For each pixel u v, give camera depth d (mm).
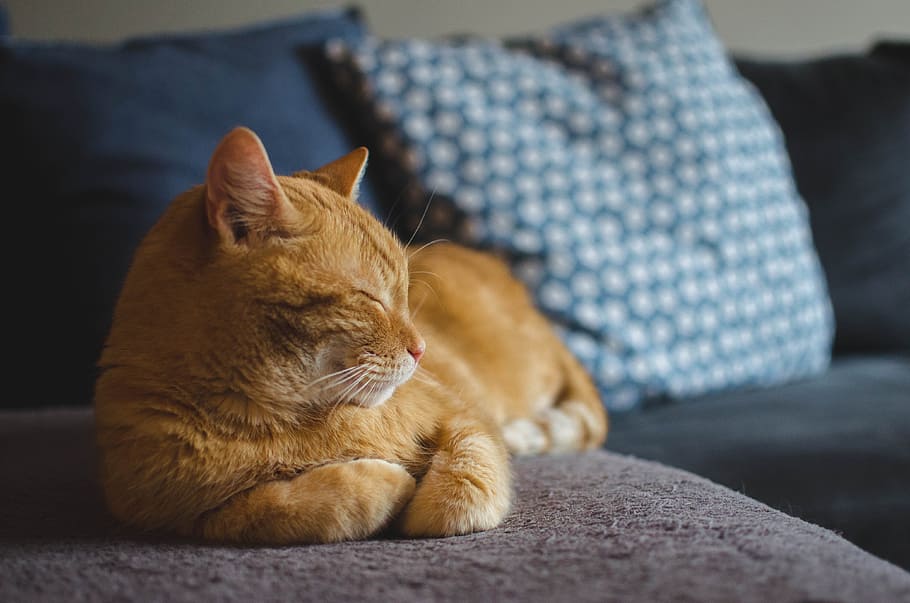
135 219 1628
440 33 2756
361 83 1924
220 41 1913
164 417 984
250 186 991
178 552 900
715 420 1759
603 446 1626
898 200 2432
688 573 758
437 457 1059
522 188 1890
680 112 2047
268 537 938
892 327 2398
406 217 1910
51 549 917
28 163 1639
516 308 1684
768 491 1472
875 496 1487
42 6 2424
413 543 924
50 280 1617
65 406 1688
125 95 1707
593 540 871
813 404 1848
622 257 1893
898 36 3092
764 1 3029
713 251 1982
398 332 1082
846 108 2461
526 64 2043
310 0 2625
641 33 2168
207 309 990
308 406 1032
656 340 1878
